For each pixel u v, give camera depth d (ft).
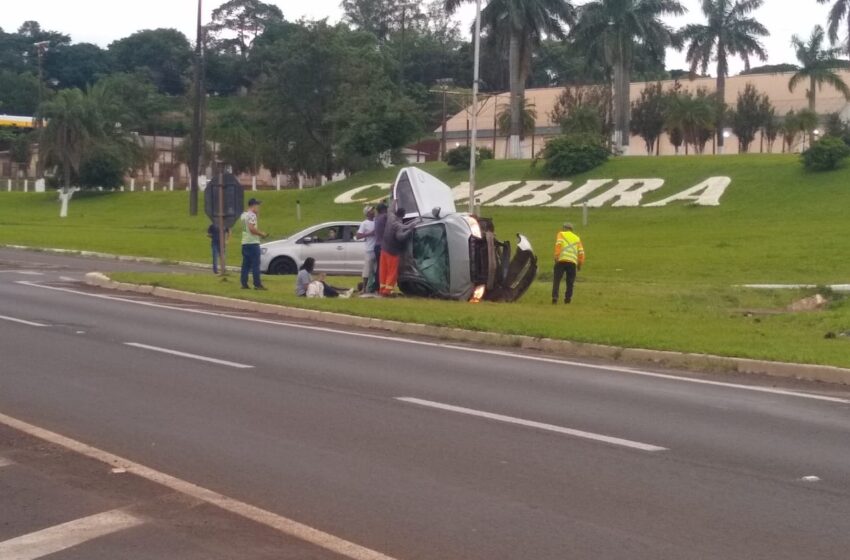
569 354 50.80
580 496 25.41
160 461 28.40
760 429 33.63
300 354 48.65
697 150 226.17
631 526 23.06
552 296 76.33
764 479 27.30
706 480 27.09
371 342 53.72
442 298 73.36
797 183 168.45
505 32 211.00
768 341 50.80
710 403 38.14
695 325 57.72
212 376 41.96
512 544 21.74
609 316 62.28
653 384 42.22
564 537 22.22
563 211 175.52
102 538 21.77
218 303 70.69
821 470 28.37
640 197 175.94
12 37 460.96
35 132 273.95
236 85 451.53
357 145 231.30
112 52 472.03
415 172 77.82
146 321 60.03
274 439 31.12
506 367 46.09
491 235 74.23
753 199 164.96
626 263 112.57
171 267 109.29
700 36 234.38
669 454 29.96
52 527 22.47
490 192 193.47
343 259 97.96
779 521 23.56
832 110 252.62
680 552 21.33
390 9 402.31
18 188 301.63
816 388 41.70
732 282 97.25
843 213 148.97
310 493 25.46
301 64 255.29
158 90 430.61
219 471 27.45
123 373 42.19
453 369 45.16
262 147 270.87
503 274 75.25
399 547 21.52
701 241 130.21
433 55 398.62
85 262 113.29
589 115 214.07
